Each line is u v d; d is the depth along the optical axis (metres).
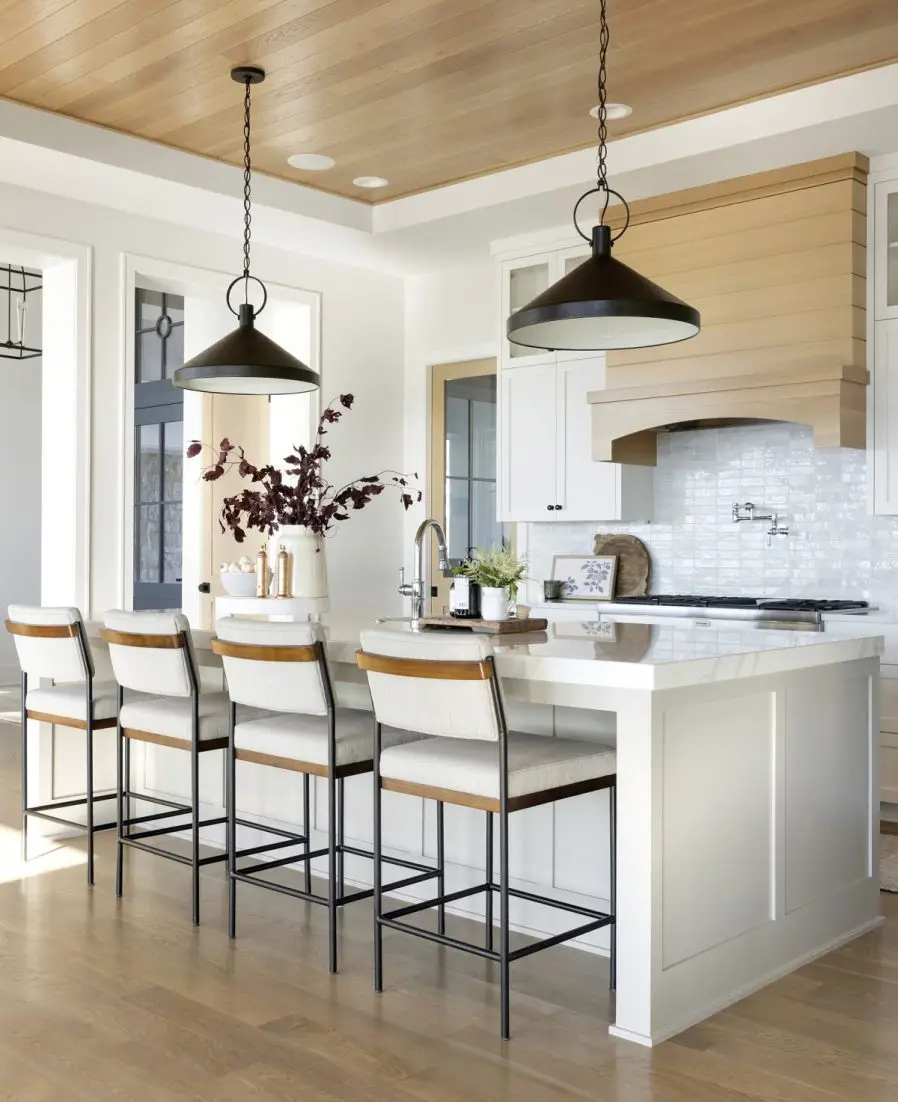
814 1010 2.91
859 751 3.56
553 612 5.94
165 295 8.22
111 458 5.16
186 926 3.55
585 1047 2.68
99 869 4.21
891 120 4.31
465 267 6.53
